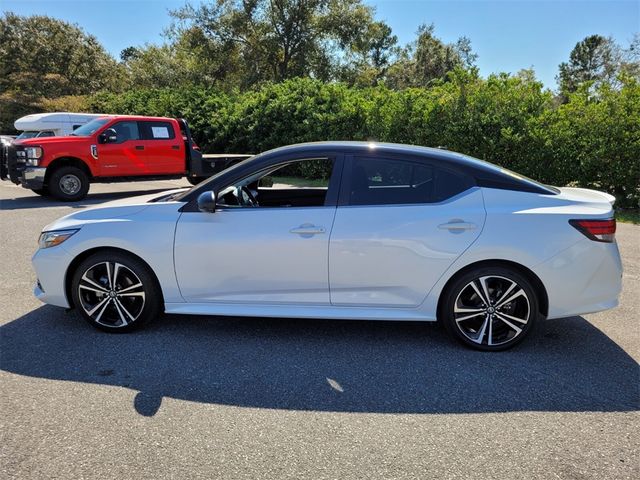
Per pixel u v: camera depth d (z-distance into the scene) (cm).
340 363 360
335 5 3172
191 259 386
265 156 394
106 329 407
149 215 394
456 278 372
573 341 400
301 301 385
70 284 411
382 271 372
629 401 311
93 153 1146
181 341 394
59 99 3334
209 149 1925
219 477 237
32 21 4228
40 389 317
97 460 248
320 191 455
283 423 285
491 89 1170
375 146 388
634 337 409
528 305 369
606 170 1023
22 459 248
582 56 5825
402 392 320
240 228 379
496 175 380
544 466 248
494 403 308
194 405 302
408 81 4766
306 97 1598
